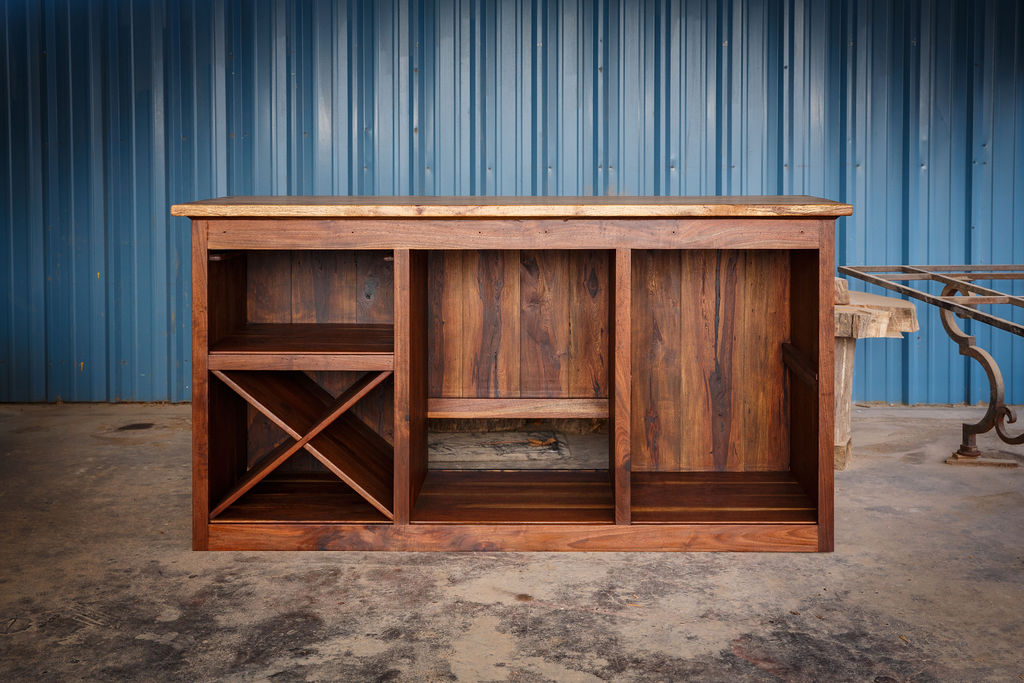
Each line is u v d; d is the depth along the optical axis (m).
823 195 5.41
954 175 5.39
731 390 3.57
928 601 2.63
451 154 5.40
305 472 3.60
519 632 2.44
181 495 3.70
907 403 5.47
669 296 3.53
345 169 5.43
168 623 2.50
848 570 2.87
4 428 4.94
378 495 3.09
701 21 5.34
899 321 4.02
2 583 2.77
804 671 2.22
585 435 4.82
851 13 5.32
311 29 5.37
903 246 5.44
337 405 3.11
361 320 3.52
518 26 5.34
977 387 5.45
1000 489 3.73
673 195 5.41
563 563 2.94
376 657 2.30
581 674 2.21
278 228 2.94
